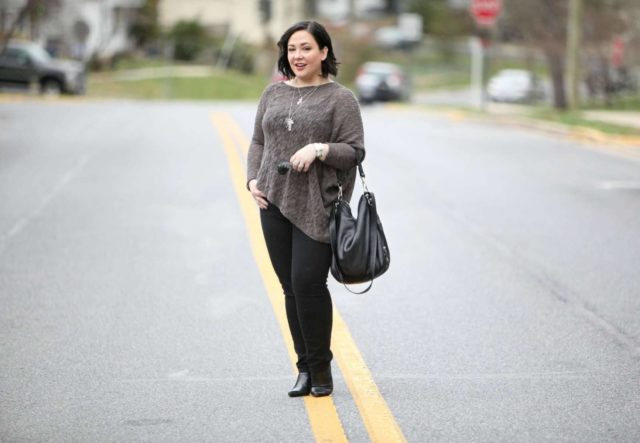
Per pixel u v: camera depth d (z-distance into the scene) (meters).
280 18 100.00
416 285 12.75
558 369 9.48
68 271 13.46
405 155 26.70
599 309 11.68
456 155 26.95
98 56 76.81
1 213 17.53
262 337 10.50
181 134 30.80
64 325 11.00
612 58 55.53
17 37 68.75
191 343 10.31
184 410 8.38
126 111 41.16
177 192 19.70
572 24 42.75
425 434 7.82
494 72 93.75
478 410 8.36
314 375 8.59
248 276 13.16
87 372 9.42
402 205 18.67
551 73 55.38
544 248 15.02
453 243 15.32
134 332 10.72
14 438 7.81
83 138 29.52
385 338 10.47
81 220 16.91
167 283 12.81
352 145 8.09
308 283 8.24
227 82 72.75
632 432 7.89
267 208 8.33
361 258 7.94
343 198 8.27
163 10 98.69
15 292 12.40
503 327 10.91
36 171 22.50
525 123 37.19
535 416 8.23
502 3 54.84
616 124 34.78
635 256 14.52
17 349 10.15
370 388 8.89
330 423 8.04
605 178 22.64
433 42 106.44
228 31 99.06
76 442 7.73
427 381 9.10
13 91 56.75
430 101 69.75
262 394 8.76
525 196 19.84
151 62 83.75
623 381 9.15
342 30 86.94
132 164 23.69
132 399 8.67
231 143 28.25
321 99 8.16
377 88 59.62
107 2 82.88
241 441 7.70
